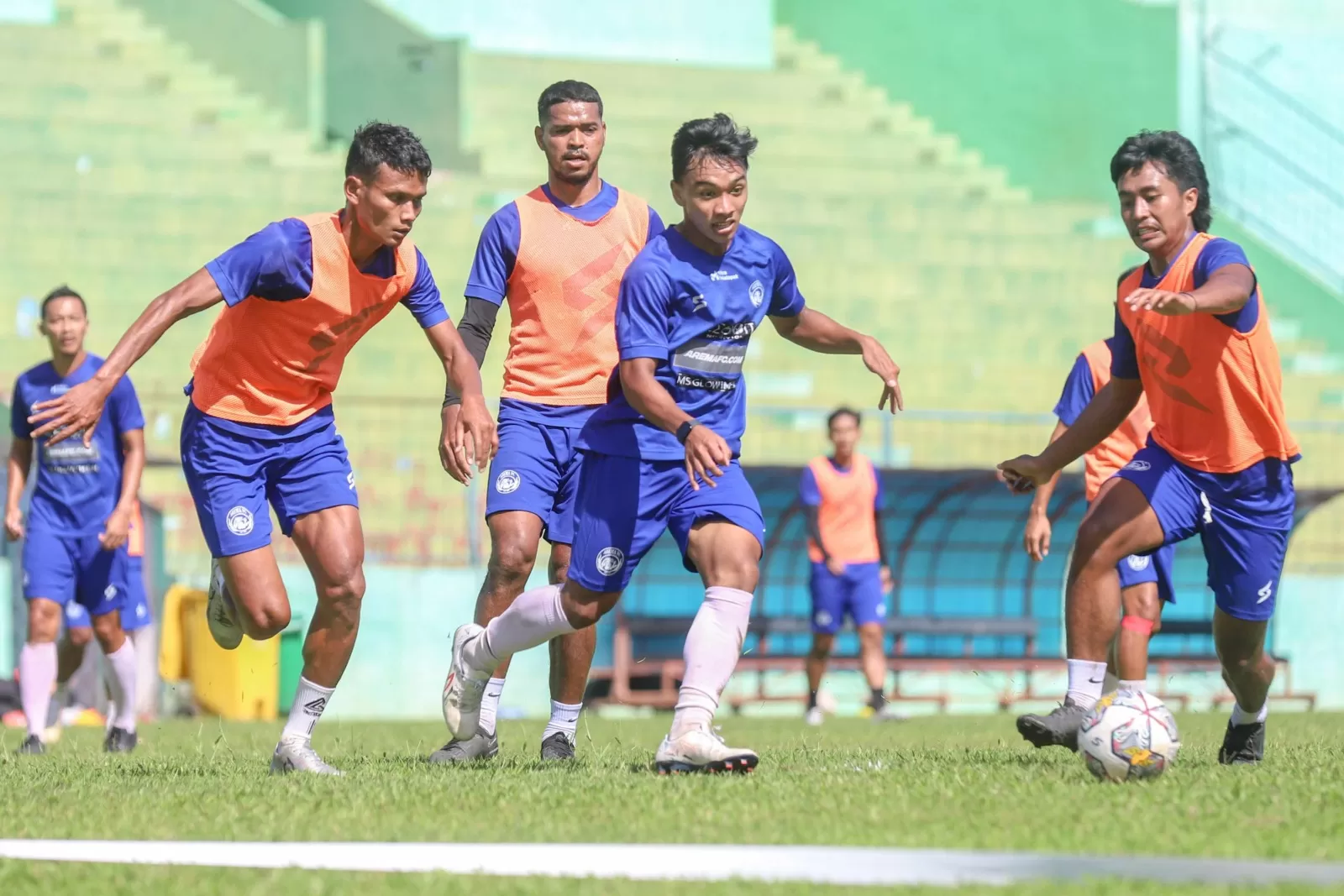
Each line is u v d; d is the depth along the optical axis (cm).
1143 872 1323
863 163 11306
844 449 5397
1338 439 8938
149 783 2183
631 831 1606
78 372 3534
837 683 6925
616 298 2656
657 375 2178
